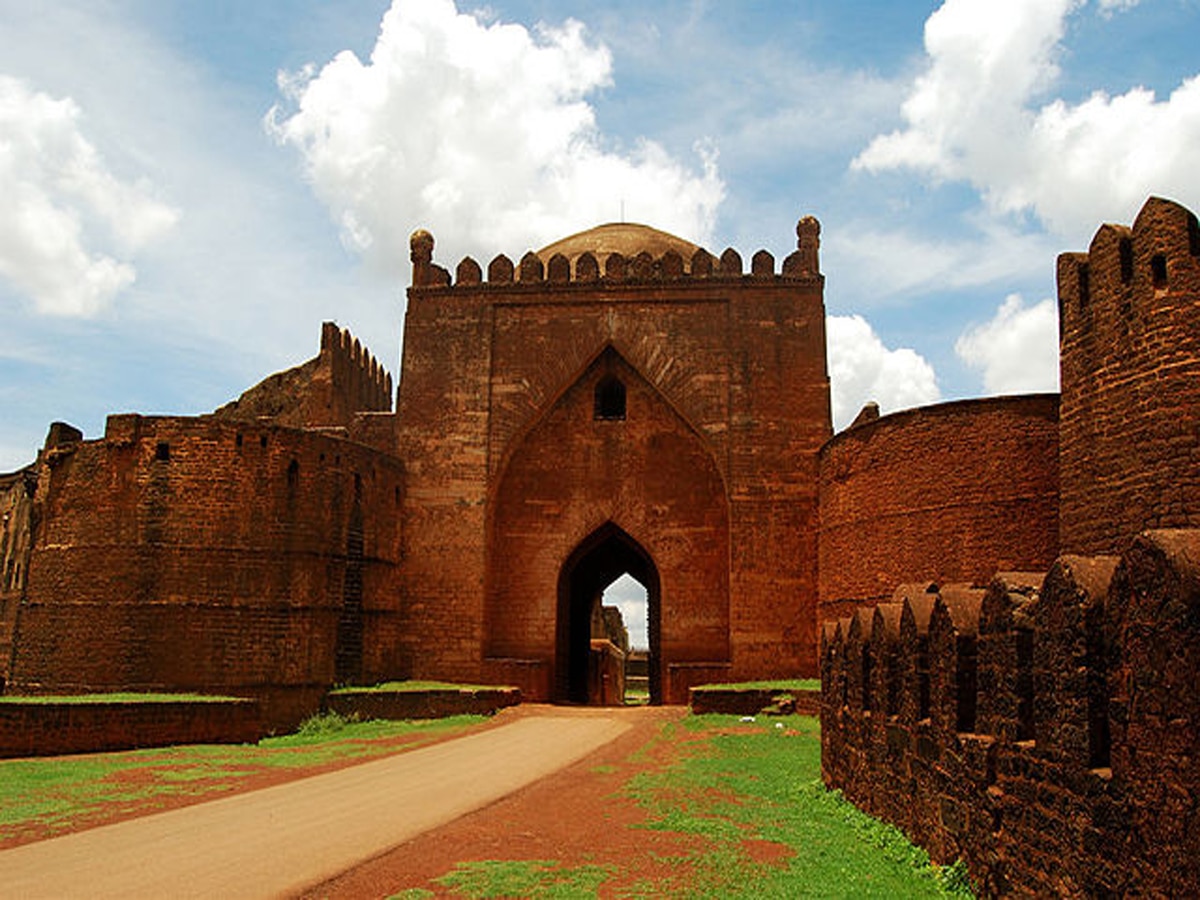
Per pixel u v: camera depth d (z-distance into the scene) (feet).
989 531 53.47
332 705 65.31
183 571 62.95
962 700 21.63
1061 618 16.46
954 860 21.34
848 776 31.53
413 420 81.92
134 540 63.00
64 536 65.05
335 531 69.77
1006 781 18.83
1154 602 13.70
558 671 80.79
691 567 79.46
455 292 84.02
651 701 86.99
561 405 83.46
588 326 82.12
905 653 25.82
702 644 78.13
